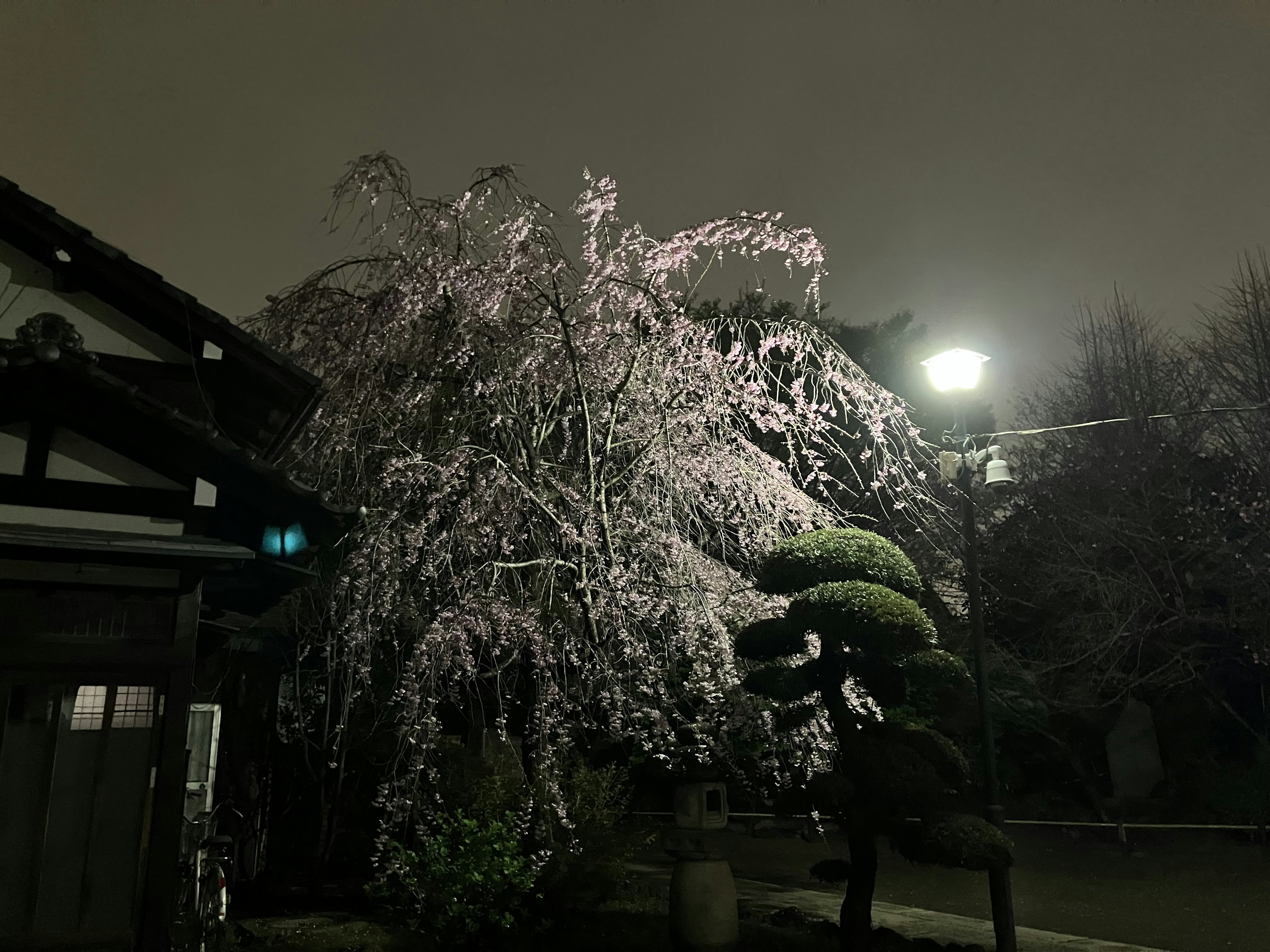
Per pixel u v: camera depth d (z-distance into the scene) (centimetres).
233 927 843
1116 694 2048
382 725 1020
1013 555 2102
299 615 945
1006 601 2119
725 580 977
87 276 649
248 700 1066
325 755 991
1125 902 1226
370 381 896
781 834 1984
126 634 565
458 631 833
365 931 827
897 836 790
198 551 560
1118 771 2066
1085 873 1489
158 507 606
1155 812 1914
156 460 610
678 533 956
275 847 1032
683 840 792
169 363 659
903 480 1069
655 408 973
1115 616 1816
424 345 934
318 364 926
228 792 1009
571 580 920
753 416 990
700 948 769
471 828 830
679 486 948
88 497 594
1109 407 2084
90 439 604
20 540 531
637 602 885
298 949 771
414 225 923
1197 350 2050
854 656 830
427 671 828
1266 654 1739
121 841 549
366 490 891
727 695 840
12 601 547
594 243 955
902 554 860
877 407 1005
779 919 999
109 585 560
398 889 845
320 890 954
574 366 911
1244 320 1959
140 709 568
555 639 923
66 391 589
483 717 1102
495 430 925
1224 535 1825
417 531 821
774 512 1004
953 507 1827
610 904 1019
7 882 526
